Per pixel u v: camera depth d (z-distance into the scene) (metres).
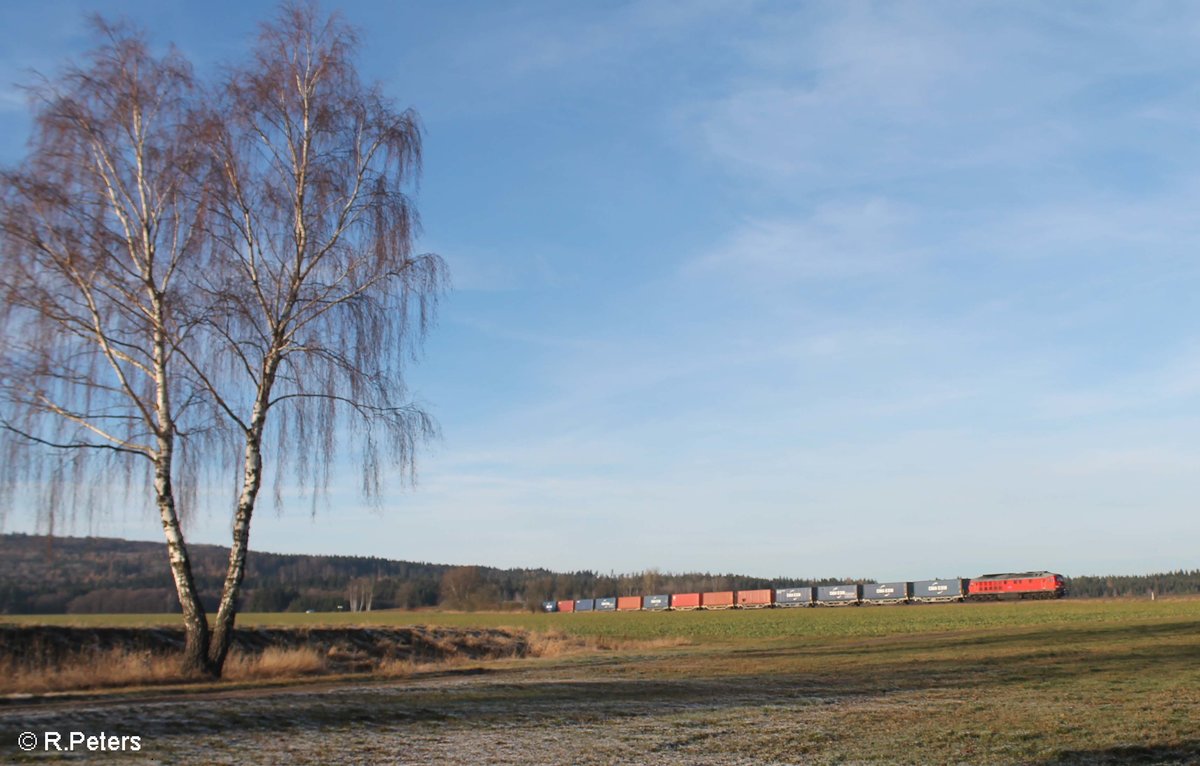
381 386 22.14
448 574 155.12
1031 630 49.69
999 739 12.70
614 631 66.25
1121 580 196.62
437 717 14.32
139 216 20.83
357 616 113.62
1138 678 20.98
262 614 122.38
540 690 18.52
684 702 16.83
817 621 75.31
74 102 19.86
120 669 20.45
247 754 10.98
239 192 21.41
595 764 10.80
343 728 13.07
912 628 61.03
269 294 21.80
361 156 22.69
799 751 11.80
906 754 11.59
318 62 22.39
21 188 18.91
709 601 124.81
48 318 19.03
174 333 20.45
